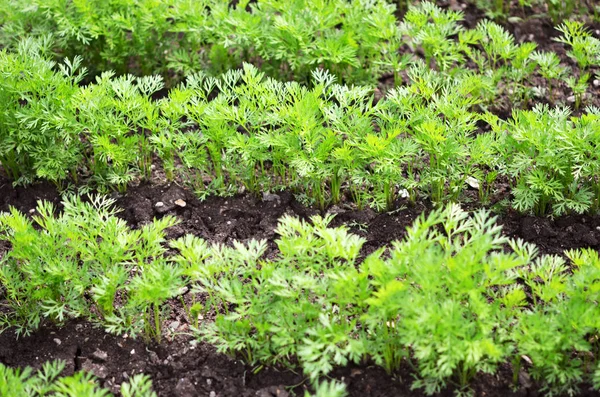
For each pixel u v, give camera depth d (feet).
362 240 3.67
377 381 3.66
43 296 3.79
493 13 5.22
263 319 3.65
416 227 3.57
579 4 5.25
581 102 4.76
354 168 4.16
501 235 4.17
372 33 4.65
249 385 3.69
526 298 3.90
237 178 4.39
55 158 4.34
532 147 4.09
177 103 4.26
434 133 4.05
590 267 3.61
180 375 3.74
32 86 4.25
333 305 3.79
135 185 4.45
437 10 4.73
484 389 3.62
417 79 4.71
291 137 4.17
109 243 3.78
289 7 4.69
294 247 3.64
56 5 4.71
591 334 3.65
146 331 3.82
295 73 4.80
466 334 3.47
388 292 3.45
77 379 3.39
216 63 4.86
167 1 4.71
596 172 4.12
